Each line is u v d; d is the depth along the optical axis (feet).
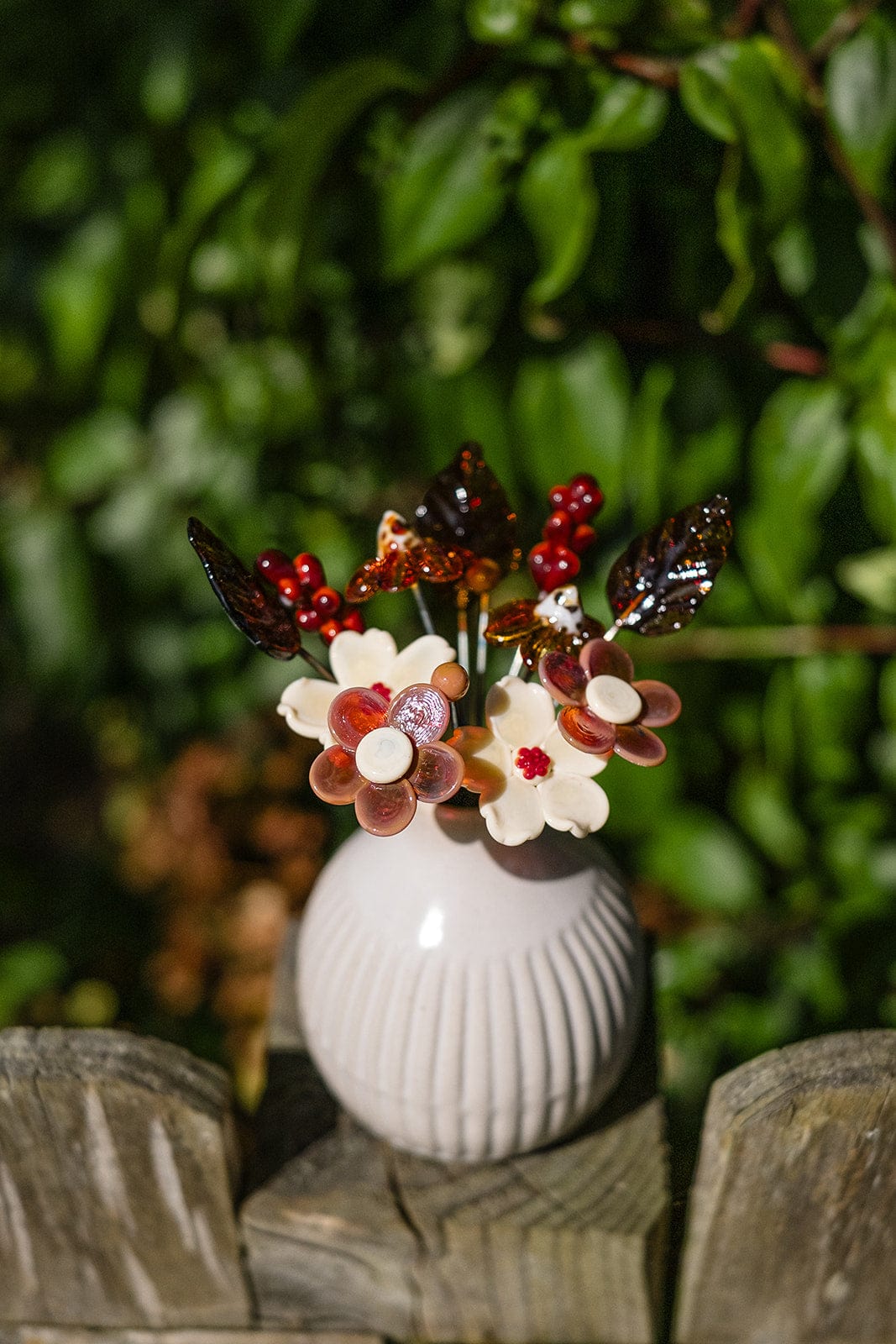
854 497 2.13
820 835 2.36
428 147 1.88
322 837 2.97
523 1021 1.48
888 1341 1.59
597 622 1.50
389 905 1.50
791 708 2.22
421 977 1.47
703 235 1.98
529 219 1.82
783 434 1.98
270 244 1.98
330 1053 1.53
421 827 1.51
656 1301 1.56
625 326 2.03
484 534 1.53
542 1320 1.56
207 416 2.46
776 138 1.71
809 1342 1.59
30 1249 1.57
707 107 1.70
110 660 2.89
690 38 1.78
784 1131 1.44
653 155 1.91
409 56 2.03
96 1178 1.51
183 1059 1.48
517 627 1.46
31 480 2.92
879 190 1.80
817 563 2.16
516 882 1.50
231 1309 1.59
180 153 2.30
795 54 1.75
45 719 4.15
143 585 2.71
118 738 3.44
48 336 2.61
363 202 2.03
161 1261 1.57
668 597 1.48
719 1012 2.44
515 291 2.08
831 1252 1.52
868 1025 2.32
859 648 2.16
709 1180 1.49
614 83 1.78
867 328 1.91
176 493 2.61
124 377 2.56
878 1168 1.46
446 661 1.45
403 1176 1.55
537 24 1.78
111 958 3.14
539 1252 1.51
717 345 2.04
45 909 3.35
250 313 2.37
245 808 3.01
